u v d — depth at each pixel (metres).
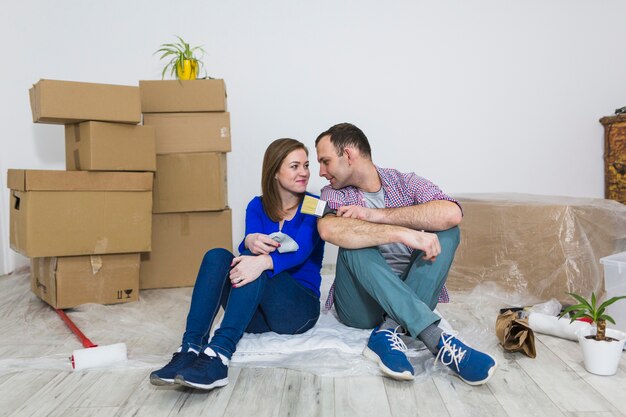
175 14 3.03
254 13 3.04
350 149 1.56
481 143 3.11
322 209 1.50
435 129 3.10
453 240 1.48
